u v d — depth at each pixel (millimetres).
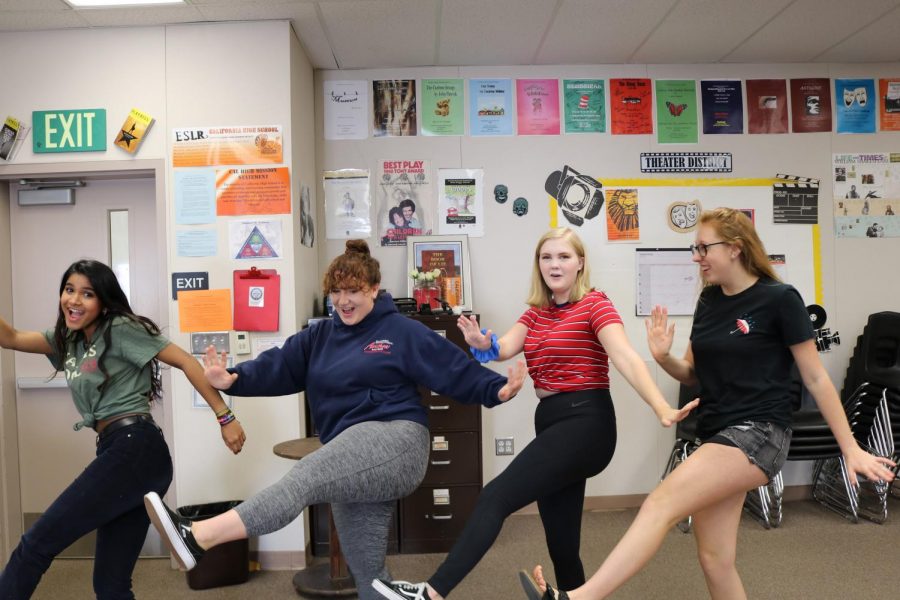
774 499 3857
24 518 3479
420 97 4020
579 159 4059
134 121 3295
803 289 4113
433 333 1862
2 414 3373
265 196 3293
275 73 3318
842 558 3062
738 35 3666
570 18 3391
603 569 1753
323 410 1868
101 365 2162
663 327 2125
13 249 3512
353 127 3996
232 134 3301
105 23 3273
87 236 3520
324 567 3115
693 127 4102
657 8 3305
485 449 4000
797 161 4133
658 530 1776
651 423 4043
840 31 3637
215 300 3271
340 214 3979
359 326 1889
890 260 4152
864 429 3812
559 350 2027
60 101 3314
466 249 3967
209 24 3318
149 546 3373
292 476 1637
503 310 4020
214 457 3262
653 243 4066
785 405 1894
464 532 1751
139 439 2127
